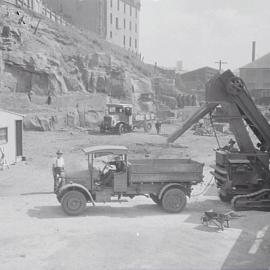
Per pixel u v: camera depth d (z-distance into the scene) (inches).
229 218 541.0
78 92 2233.0
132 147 1347.2
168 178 592.7
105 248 433.7
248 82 3393.2
